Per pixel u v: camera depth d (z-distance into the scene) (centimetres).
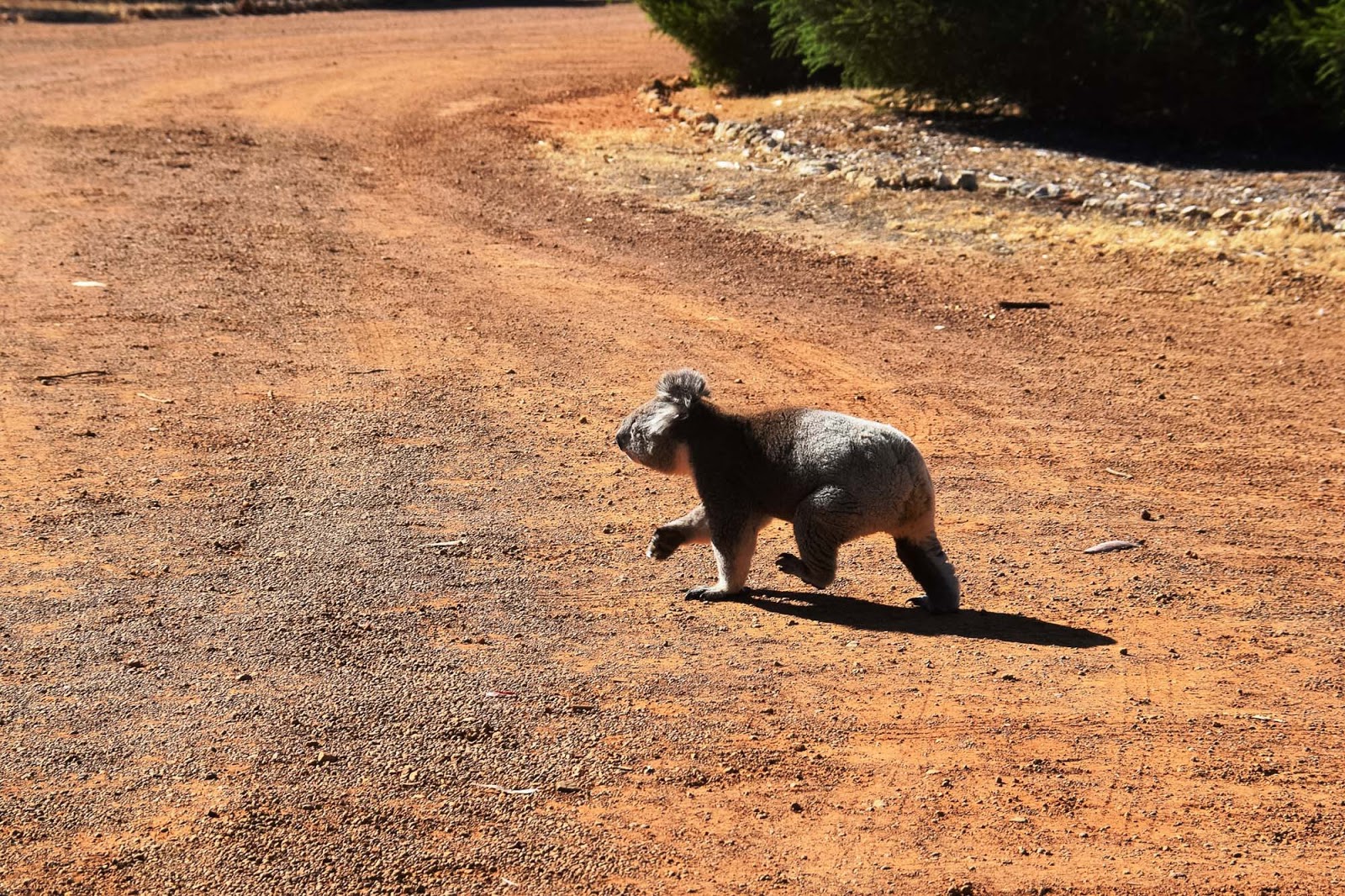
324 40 3678
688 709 607
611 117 2527
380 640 670
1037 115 2294
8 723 580
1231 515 886
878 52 2222
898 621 713
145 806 523
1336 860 506
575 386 1135
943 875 493
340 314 1334
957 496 909
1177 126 2206
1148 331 1311
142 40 3572
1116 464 979
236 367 1159
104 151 2128
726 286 1463
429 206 1834
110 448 959
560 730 586
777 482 700
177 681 622
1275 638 701
